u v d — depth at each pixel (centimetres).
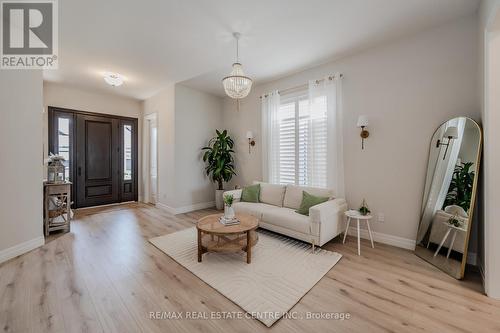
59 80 433
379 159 305
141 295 190
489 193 186
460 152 232
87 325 156
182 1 217
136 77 420
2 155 247
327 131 344
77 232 348
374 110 307
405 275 222
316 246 293
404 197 286
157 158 516
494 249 184
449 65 252
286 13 237
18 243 262
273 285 204
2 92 247
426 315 166
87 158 505
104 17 241
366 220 313
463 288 200
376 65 305
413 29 266
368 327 155
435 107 262
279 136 418
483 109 205
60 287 200
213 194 541
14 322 157
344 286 204
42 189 292
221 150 492
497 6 160
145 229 363
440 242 242
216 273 225
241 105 503
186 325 157
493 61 184
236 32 272
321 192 328
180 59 345
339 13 237
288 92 408
